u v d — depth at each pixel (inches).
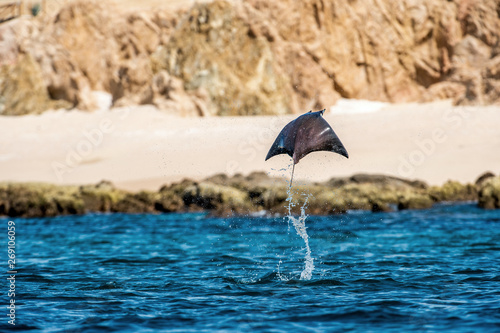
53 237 3363.7
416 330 1288.1
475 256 2326.5
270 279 1883.6
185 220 4303.6
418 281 1808.6
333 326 1330.0
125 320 1397.6
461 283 1765.5
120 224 4163.4
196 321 1382.9
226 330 1305.4
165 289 1748.3
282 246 2726.4
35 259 2443.4
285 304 1534.2
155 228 3801.7
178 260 2345.0
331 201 4517.7
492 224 3661.4
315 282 1820.9
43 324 1365.7
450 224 3715.6
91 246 2901.1
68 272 2082.9
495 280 1801.2
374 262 2198.6
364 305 1507.1
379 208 4648.1
